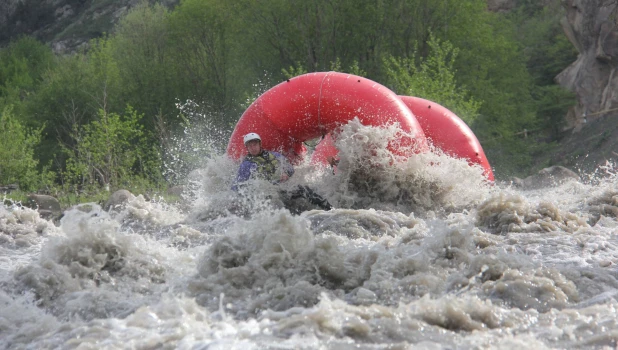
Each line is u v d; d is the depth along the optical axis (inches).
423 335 391.5
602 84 3435.0
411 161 999.6
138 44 3567.9
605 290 497.0
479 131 3051.2
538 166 3316.9
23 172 2400.3
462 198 1017.5
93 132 2036.2
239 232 590.2
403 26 3093.0
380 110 1016.9
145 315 433.1
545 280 477.4
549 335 395.5
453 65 3073.3
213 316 449.1
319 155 1167.0
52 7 7672.2
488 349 365.7
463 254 556.4
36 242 818.2
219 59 3395.7
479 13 3171.8
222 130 3265.3
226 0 3289.9
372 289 488.1
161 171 2223.2
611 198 901.2
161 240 775.1
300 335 384.8
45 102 3521.2
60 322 464.1
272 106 1064.2
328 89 1042.1
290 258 527.2
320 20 3090.6
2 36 7780.5
